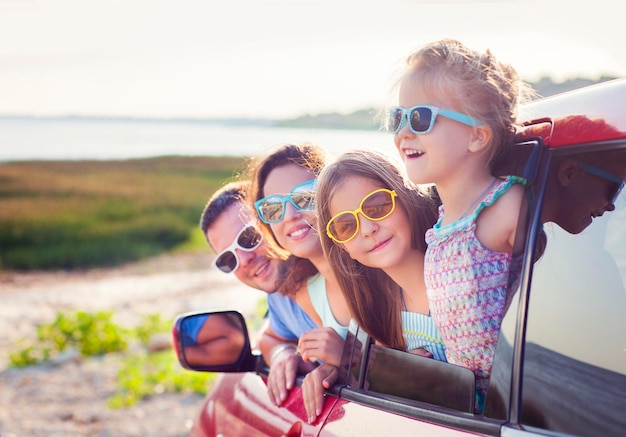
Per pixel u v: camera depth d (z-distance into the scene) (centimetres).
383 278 224
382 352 216
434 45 201
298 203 266
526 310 175
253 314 1094
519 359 174
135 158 3622
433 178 201
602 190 176
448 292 199
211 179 3347
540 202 181
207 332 293
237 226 309
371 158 220
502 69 200
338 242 222
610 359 171
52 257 2088
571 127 183
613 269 175
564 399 168
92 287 1681
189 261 2091
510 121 195
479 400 190
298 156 273
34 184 2948
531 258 177
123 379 838
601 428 165
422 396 199
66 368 934
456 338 199
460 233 198
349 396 223
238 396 293
